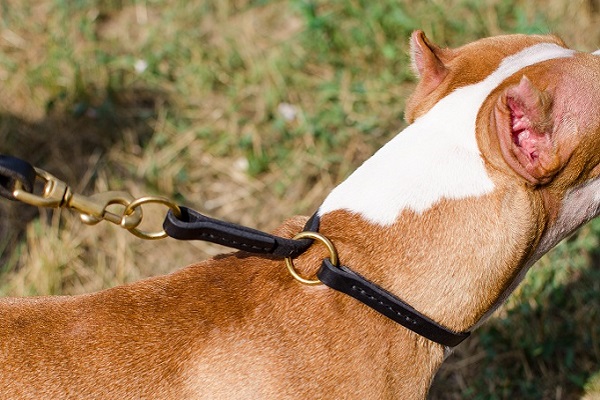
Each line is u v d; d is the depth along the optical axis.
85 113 6.65
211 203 6.21
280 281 3.22
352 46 7.04
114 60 7.00
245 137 6.43
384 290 3.14
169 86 6.88
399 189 3.21
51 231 5.80
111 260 5.82
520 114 2.99
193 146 6.47
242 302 3.19
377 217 3.21
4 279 5.63
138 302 3.21
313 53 7.05
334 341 3.12
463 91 3.26
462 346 5.21
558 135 3.06
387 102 6.69
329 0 7.39
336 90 6.71
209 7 7.46
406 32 7.06
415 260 3.16
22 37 7.25
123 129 6.56
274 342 3.10
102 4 7.50
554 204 3.27
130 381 3.06
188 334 3.12
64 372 3.06
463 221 3.15
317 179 6.29
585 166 3.18
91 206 3.15
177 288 3.25
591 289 5.31
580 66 3.12
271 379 3.06
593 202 3.36
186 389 3.06
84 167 6.38
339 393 3.10
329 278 3.13
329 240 3.18
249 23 7.39
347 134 6.44
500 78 3.21
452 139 3.21
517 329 5.15
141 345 3.11
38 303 3.25
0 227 5.93
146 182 6.23
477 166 3.15
